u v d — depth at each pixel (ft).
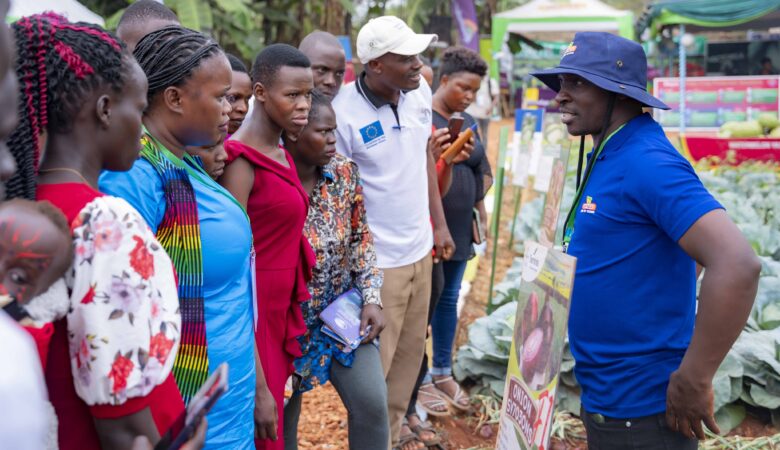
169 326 5.81
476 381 17.94
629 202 8.93
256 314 9.34
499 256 30.37
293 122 9.97
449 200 16.67
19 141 5.55
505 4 82.02
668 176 8.54
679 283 9.02
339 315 11.28
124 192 7.06
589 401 9.61
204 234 7.68
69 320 5.46
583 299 9.44
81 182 5.80
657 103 8.93
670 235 8.55
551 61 75.20
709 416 8.58
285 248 9.94
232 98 10.92
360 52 12.92
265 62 9.90
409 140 13.25
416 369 14.02
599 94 9.49
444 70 17.06
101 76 5.81
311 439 15.26
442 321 17.07
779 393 15.97
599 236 9.24
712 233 8.16
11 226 4.84
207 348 7.69
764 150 39.78
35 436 3.81
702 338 8.26
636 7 92.48
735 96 42.39
